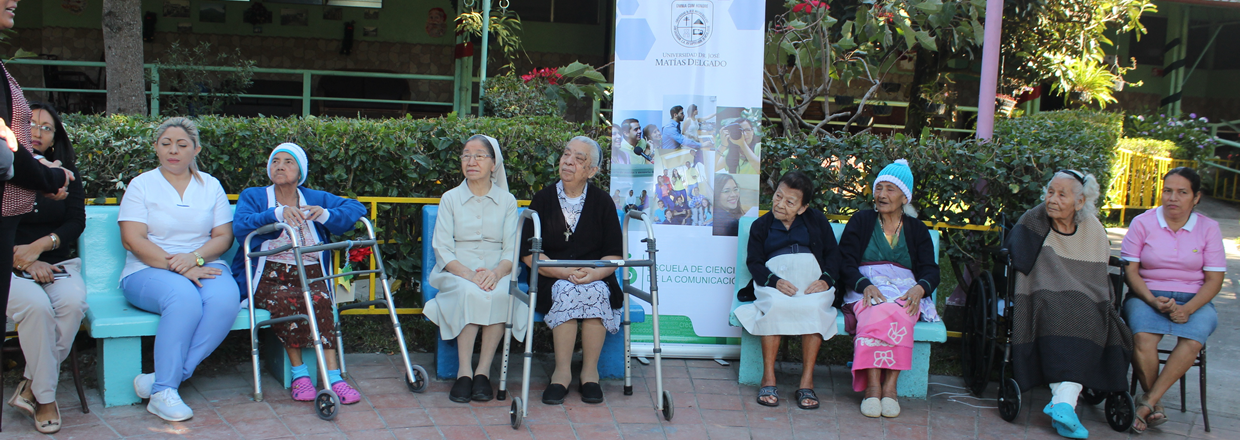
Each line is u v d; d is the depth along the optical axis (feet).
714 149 15.07
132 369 11.84
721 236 15.20
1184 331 12.53
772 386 13.33
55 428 10.79
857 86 39.42
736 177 15.11
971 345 14.46
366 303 13.25
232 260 13.43
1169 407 13.83
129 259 12.53
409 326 15.69
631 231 15.25
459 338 12.82
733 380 14.42
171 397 11.43
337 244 12.43
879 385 13.14
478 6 31.14
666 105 15.02
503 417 12.12
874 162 15.90
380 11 37.40
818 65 22.04
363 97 37.76
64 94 34.83
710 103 15.01
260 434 11.09
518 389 13.51
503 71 38.42
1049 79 37.76
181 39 35.96
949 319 16.51
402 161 15.43
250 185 15.07
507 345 12.62
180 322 11.49
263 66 36.81
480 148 13.32
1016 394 12.64
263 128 14.98
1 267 9.74
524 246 13.47
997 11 16.25
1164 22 48.34
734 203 15.12
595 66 39.42
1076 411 13.56
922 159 15.78
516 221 13.69
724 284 15.29
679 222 15.23
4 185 9.44
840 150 16.01
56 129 11.95
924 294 13.39
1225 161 44.39
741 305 14.02
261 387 12.89
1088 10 34.53
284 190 13.15
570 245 13.47
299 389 12.37
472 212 13.56
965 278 16.29
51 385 10.77
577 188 13.66
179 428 11.16
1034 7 32.71
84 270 12.68
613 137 15.10
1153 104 48.96
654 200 15.19
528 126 16.88
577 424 12.00
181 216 12.47
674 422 12.26
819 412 13.02
